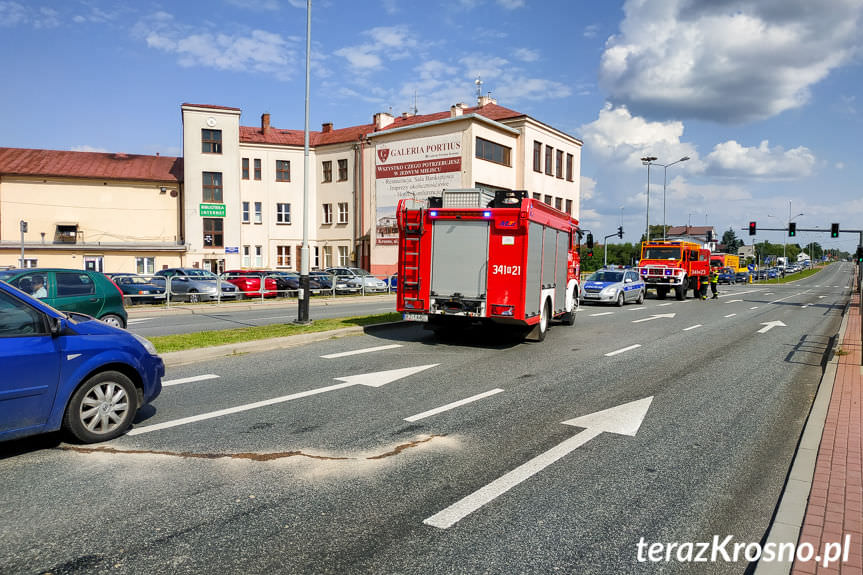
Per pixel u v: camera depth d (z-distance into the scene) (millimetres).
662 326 16531
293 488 4336
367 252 41812
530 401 7195
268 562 3283
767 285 60406
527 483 4543
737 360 10609
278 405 6742
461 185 35875
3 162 42062
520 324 11562
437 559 3355
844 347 11602
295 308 21969
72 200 42719
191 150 42312
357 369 9023
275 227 45438
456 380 8383
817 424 6047
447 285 11727
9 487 4258
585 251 16672
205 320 16344
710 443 5668
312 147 45312
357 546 3488
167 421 6008
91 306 11188
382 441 5496
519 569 3268
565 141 44500
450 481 4547
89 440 5230
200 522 3750
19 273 10422
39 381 4809
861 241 34188
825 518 3777
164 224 45062
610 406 7023
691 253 32031
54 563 3223
